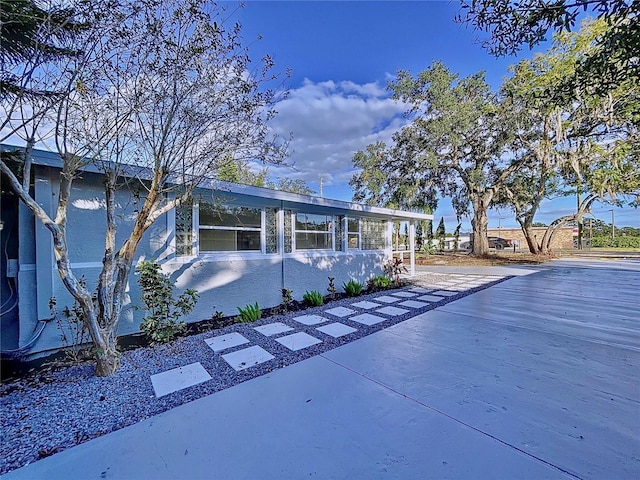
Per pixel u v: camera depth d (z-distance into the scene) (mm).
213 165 3740
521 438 1969
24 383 2932
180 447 1960
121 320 4375
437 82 13664
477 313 5426
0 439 2068
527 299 6586
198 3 3080
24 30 2602
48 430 2166
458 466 1741
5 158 3232
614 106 6074
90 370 3219
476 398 2486
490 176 17031
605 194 13453
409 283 9109
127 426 2201
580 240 25000
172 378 2975
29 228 3672
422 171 16047
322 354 3547
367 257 9211
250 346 3859
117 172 3260
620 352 3471
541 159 13484
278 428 2139
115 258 3248
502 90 13469
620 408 2301
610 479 1617
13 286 3754
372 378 2895
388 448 1908
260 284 6184
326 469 1747
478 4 2484
